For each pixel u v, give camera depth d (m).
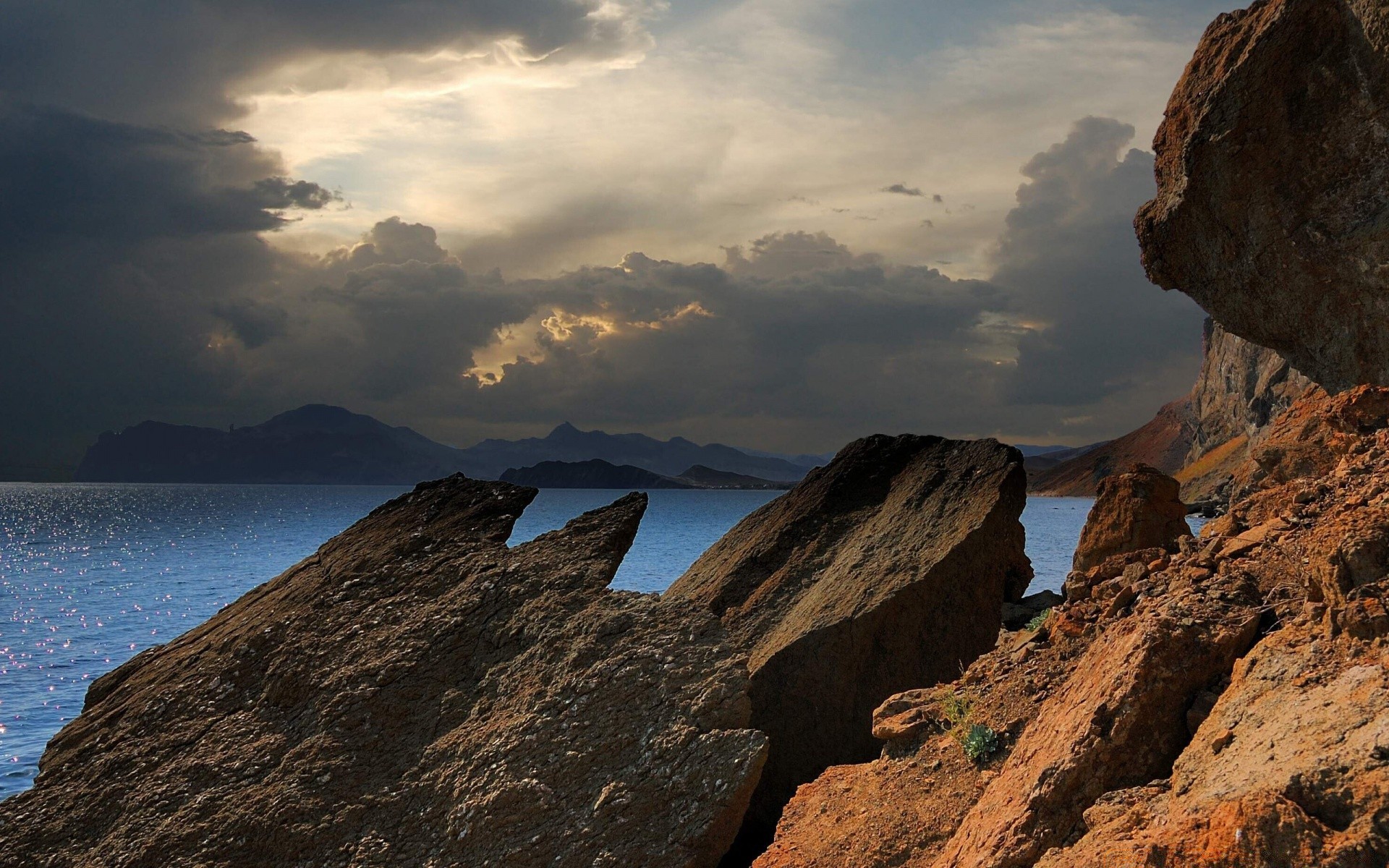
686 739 8.02
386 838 8.13
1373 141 9.07
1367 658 4.19
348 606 11.34
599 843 7.53
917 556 11.03
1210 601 5.66
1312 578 5.01
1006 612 11.48
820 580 12.05
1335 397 8.85
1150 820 4.16
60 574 73.81
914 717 8.28
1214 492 106.19
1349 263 9.48
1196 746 4.52
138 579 68.62
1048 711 6.48
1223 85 9.68
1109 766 4.93
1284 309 10.32
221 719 10.21
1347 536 4.69
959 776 7.14
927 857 6.36
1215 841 3.46
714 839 7.52
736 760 7.74
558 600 10.16
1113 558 8.87
